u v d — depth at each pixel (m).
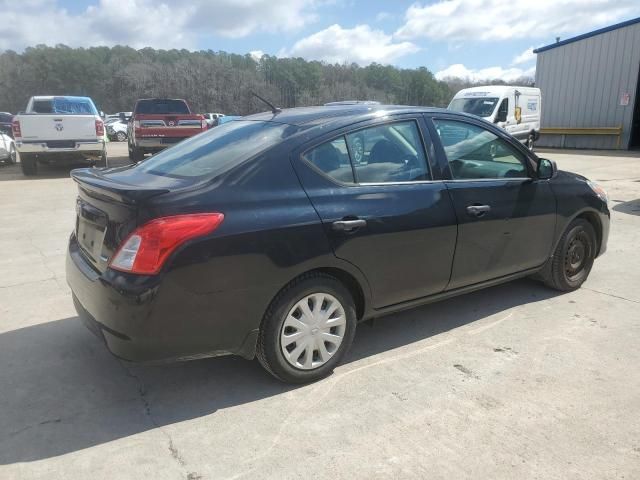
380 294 3.40
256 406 2.98
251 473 2.43
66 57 94.31
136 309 2.62
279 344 3.04
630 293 4.71
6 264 5.65
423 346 3.71
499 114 17.00
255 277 2.85
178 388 3.18
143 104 15.79
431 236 3.51
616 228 7.32
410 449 2.58
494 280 4.09
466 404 2.97
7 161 16.56
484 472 2.41
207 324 2.79
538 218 4.20
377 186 3.33
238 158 3.07
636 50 19.59
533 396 3.04
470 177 3.84
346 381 3.24
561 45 22.08
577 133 21.78
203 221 2.71
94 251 2.99
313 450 2.59
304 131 3.21
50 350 3.67
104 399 3.07
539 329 3.96
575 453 2.54
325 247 3.04
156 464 2.50
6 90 92.44
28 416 2.89
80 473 2.43
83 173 3.44
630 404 2.95
